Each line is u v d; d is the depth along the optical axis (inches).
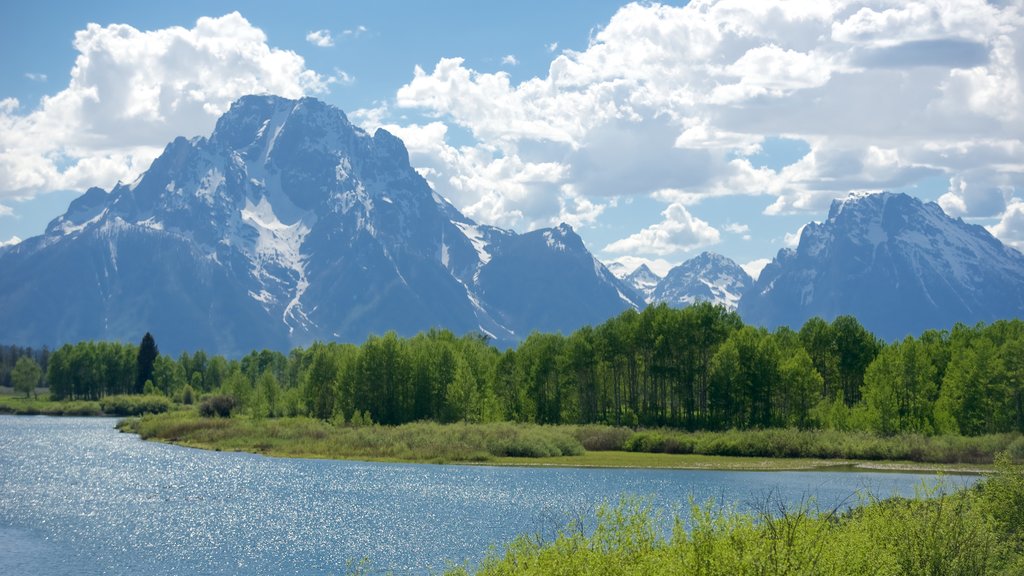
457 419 6058.1
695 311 6082.7
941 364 5999.0
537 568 1057.5
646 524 1098.7
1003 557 1270.9
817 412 5625.0
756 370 5620.1
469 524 2677.2
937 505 1202.0
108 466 4256.9
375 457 4758.9
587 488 3506.4
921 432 5236.2
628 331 6092.5
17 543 2448.3
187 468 4212.6
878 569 1052.5
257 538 2513.5
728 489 3356.3
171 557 2278.5
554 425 5782.5
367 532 2576.3
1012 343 5221.5
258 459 4648.1
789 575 898.7
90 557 2282.2
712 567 931.3
